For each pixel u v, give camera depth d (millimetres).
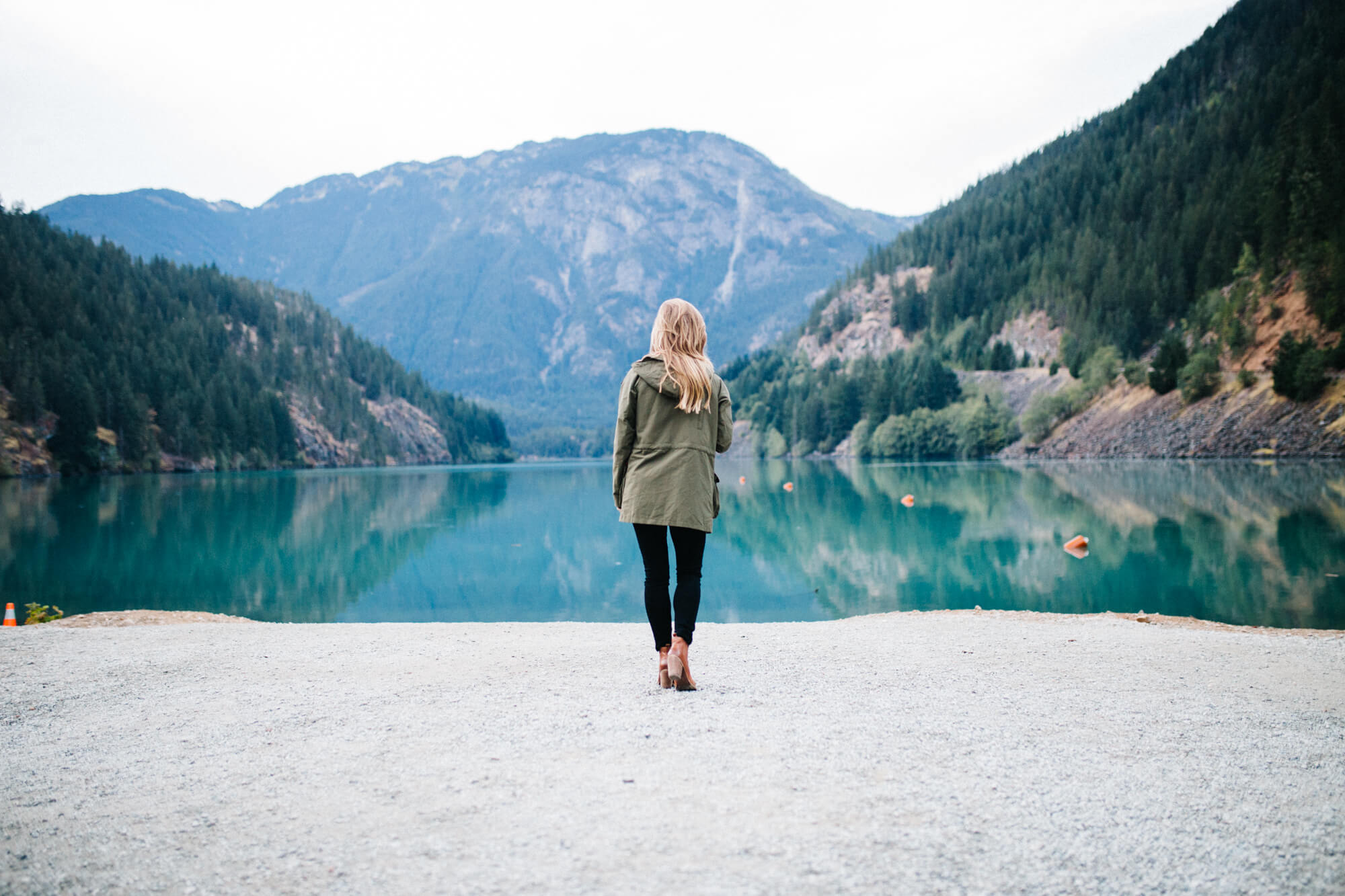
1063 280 126062
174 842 2406
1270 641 6008
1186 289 100375
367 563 21672
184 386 109062
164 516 36156
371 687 4512
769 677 4602
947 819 2443
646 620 13617
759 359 188375
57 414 86812
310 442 138625
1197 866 2178
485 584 17984
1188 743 3283
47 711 4172
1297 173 78125
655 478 4008
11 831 2535
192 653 5918
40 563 21406
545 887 2029
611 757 3047
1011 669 4852
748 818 2438
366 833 2410
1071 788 2725
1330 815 2521
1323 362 61594
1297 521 23578
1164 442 71688
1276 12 155500
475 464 175750
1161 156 130250
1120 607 12594
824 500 39750
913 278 156375
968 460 96938
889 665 4984
